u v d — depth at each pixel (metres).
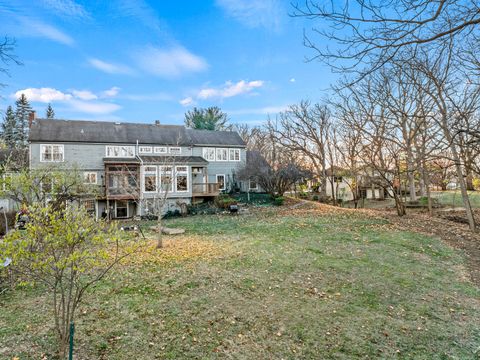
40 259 3.57
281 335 4.78
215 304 5.90
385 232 12.86
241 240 12.15
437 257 9.31
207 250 10.46
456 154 11.73
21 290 6.50
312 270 8.00
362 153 25.34
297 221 16.27
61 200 12.62
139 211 20.75
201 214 21.72
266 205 24.77
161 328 4.94
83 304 5.82
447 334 4.86
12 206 17.44
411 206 24.72
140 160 22.16
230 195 27.59
